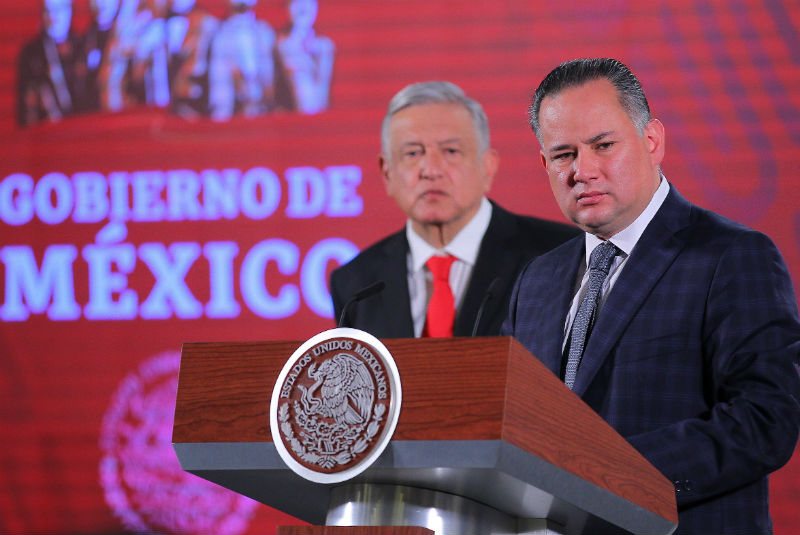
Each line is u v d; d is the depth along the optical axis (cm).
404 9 1288
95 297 1295
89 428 1276
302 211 1273
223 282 1277
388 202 1257
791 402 610
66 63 1337
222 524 1236
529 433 460
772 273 662
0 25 1359
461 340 466
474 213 1223
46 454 1276
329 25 1300
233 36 1314
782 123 1214
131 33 1333
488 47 1266
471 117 1247
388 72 1283
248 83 1304
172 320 1280
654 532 537
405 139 1251
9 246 1313
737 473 588
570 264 750
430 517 498
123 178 1310
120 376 1280
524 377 463
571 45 1257
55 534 1259
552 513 518
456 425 455
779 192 1205
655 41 1243
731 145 1217
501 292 1186
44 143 1327
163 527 1247
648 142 709
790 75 1220
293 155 1284
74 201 1314
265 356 511
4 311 1303
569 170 702
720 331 650
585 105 693
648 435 597
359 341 488
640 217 708
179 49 1322
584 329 695
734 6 1234
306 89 1294
